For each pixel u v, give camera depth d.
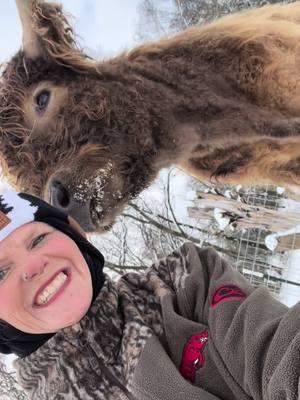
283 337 0.37
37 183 0.85
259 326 0.41
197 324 0.51
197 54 0.86
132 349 0.50
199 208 1.61
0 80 0.92
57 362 0.52
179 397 0.44
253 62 0.82
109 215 0.79
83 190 0.77
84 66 0.87
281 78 0.81
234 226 1.52
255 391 0.38
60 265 0.51
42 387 0.53
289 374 0.32
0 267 0.51
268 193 1.58
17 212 0.54
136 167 0.85
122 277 0.60
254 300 0.45
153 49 0.89
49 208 0.56
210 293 0.52
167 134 0.86
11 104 0.89
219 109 0.85
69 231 0.55
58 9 0.89
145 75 0.87
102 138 0.83
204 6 2.03
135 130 0.84
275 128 0.82
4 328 0.52
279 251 1.55
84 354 0.52
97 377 0.51
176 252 0.61
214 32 0.87
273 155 0.88
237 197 1.57
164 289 0.55
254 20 0.91
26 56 0.89
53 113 0.85
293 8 0.97
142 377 0.47
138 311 0.54
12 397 2.37
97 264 0.56
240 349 0.43
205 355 0.48
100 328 0.52
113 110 0.84
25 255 0.51
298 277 1.61
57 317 0.50
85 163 0.79
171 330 0.51
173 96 0.86
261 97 0.82
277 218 1.45
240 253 1.84
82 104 0.84
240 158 0.90
